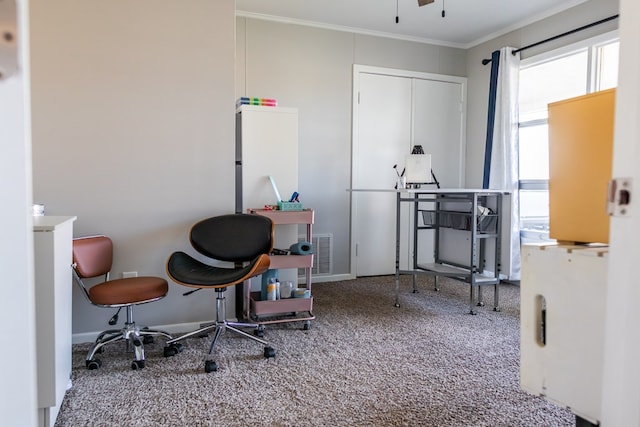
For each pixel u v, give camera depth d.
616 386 0.68
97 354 2.43
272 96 4.17
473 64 4.88
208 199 2.85
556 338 0.89
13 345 0.52
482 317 3.16
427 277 4.66
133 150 2.68
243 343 2.61
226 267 2.89
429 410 1.82
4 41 0.50
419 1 2.75
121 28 2.62
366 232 4.63
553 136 0.97
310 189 4.37
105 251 2.48
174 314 2.81
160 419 1.74
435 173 4.90
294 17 4.14
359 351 2.48
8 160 0.50
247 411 1.80
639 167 0.64
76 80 2.56
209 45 2.81
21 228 0.51
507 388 2.02
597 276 0.80
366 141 4.57
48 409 1.58
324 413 1.79
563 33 3.81
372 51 4.54
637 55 0.64
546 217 4.04
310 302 2.95
